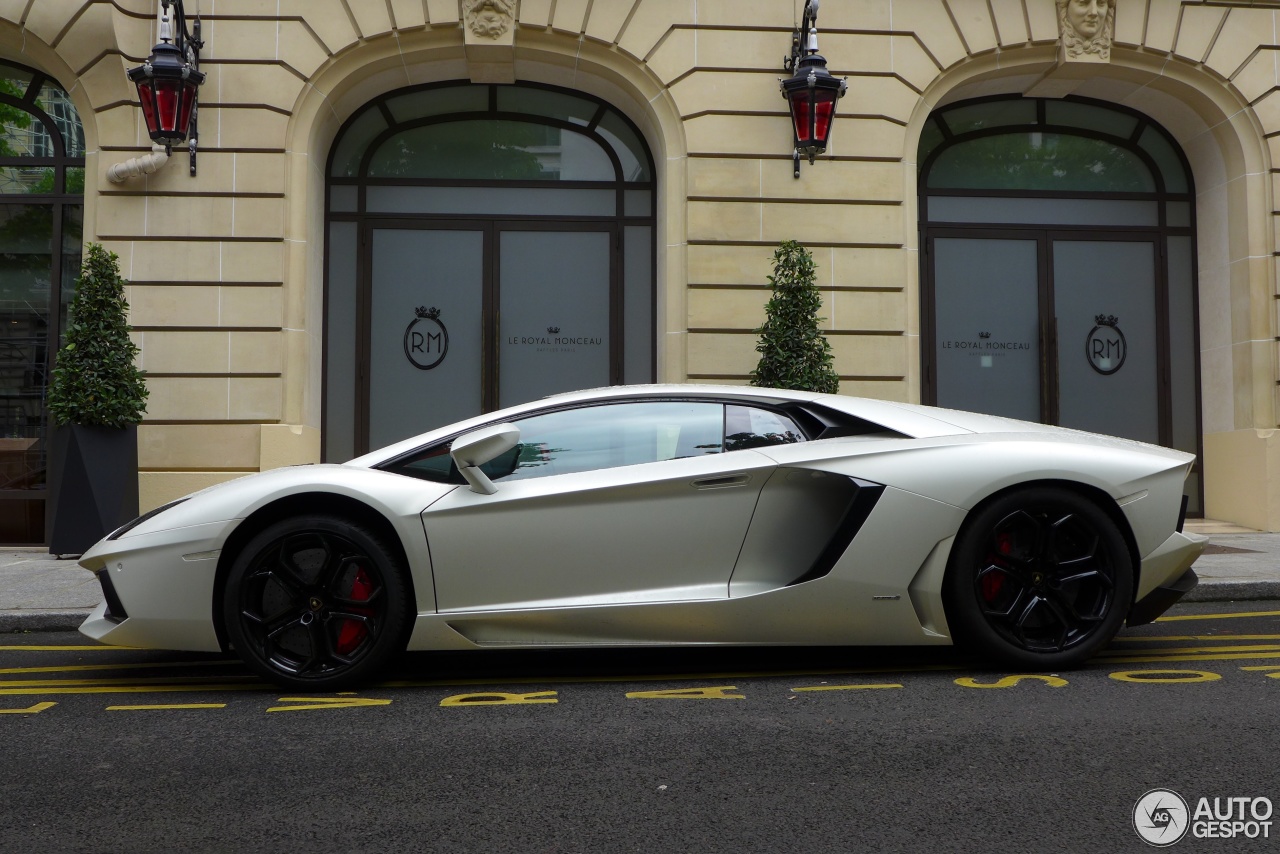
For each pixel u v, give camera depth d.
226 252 8.31
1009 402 9.57
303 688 3.63
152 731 3.17
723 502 3.71
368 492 3.64
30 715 3.38
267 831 2.32
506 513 3.64
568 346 9.26
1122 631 4.71
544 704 3.44
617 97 9.23
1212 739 2.92
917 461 3.70
